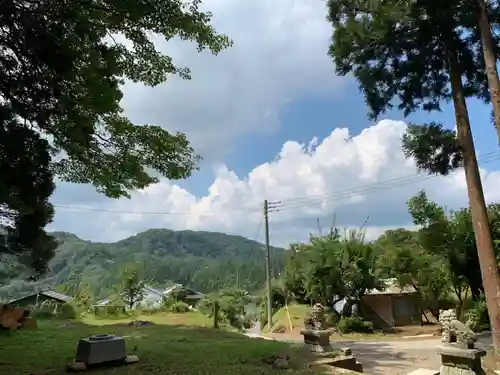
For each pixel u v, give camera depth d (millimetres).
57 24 7398
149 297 49344
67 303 27484
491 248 12648
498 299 12227
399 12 12859
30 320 16078
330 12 14742
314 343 11914
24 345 11648
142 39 9727
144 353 10625
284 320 29766
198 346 12078
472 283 23672
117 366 9094
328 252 28766
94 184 12359
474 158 13227
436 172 14078
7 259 9805
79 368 8562
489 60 12016
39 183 8047
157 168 12141
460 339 8805
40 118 7727
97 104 7891
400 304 30562
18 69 7543
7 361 9312
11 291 32375
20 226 9031
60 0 7348
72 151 9250
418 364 14055
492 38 12625
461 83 13766
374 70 14672
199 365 9297
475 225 12930
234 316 29094
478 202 12945
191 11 9570
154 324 19547
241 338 14719
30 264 9797
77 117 7945
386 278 30156
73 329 16625
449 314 9172
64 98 7457
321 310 12352
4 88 7438
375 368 13273
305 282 29922
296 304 34531
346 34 14172
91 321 21906
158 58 10719
